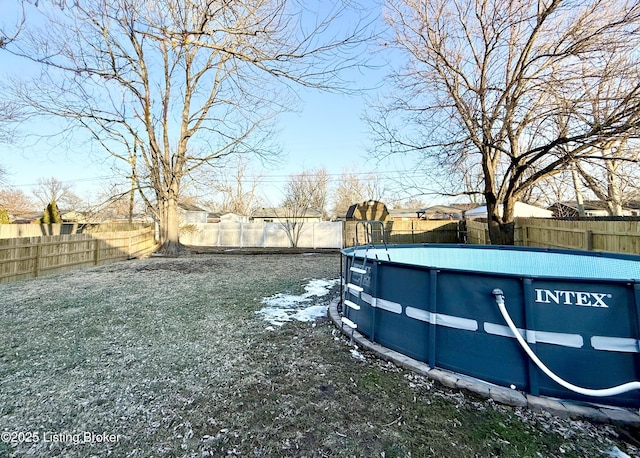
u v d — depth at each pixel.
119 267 8.54
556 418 1.77
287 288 5.63
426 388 2.13
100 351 2.83
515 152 7.01
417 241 14.31
